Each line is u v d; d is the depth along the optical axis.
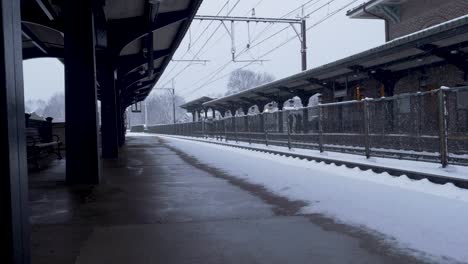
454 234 4.65
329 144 15.06
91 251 4.44
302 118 17.56
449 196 6.68
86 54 9.02
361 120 13.00
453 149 9.26
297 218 5.79
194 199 7.26
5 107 2.21
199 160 14.78
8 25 2.28
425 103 10.27
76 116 9.08
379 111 12.01
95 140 9.12
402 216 5.49
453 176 8.05
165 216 5.99
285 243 4.65
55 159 15.95
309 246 4.53
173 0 12.77
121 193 7.91
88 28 9.01
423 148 10.30
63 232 5.18
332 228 5.24
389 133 11.59
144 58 20.28
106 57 14.67
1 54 2.20
